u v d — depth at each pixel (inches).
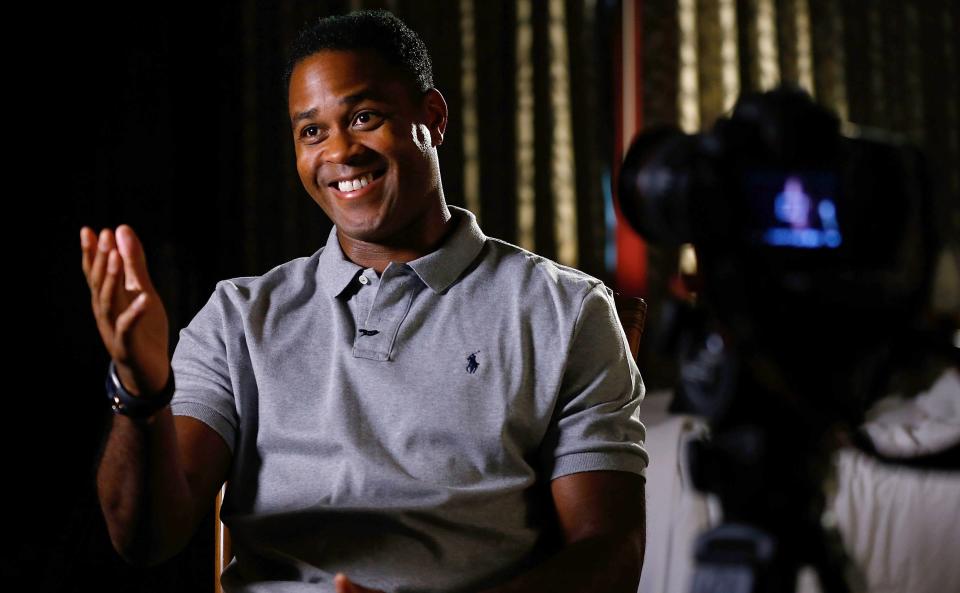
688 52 131.1
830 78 137.4
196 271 114.1
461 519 45.3
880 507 79.5
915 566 78.5
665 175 27.8
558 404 48.4
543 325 48.2
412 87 50.8
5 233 106.9
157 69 112.3
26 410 105.8
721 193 26.9
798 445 27.6
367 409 46.8
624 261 128.0
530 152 124.7
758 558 26.9
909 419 55.9
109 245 37.7
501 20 125.3
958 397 54.8
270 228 117.0
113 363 41.0
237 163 116.3
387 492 45.4
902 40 141.6
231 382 49.4
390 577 44.9
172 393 41.1
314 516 45.8
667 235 28.3
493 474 46.1
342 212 49.8
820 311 27.4
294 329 49.5
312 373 48.3
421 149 50.4
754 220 27.1
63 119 109.3
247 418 48.9
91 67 110.2
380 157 49.2
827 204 27.9
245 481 48.4
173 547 45.8
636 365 52.6
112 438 43.0
